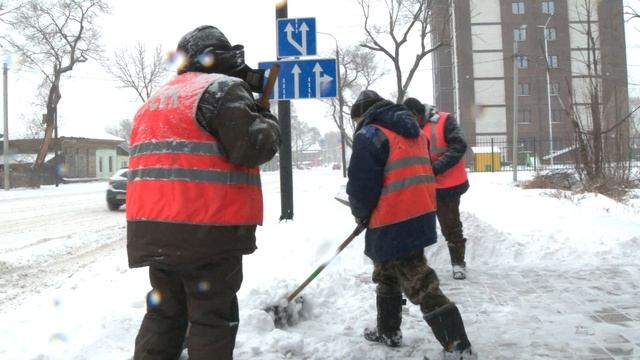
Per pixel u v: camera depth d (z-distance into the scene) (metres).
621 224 8.55
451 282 5.67
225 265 2.78
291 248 6.95
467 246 6.64
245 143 2.62
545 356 3.63
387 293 3.82
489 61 62.03
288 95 8.57
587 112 16.39
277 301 4.27
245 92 2.76
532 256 6.61
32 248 10.10
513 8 61.69
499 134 61.91
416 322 4.38
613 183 14.84
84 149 55.12
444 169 5.56
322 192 18.81
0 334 4.18
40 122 47.06
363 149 3.50
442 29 29.58
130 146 2.90
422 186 3.59
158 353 2.96
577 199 12.98
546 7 61.06
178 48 2.96
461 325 3.49
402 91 27.27
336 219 8.55
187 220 2.62
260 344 3.68
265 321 3.98
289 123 9.61
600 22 20.36
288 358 3.61
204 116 2.67
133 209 2.74
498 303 4.89
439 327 3.48
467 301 4.97
